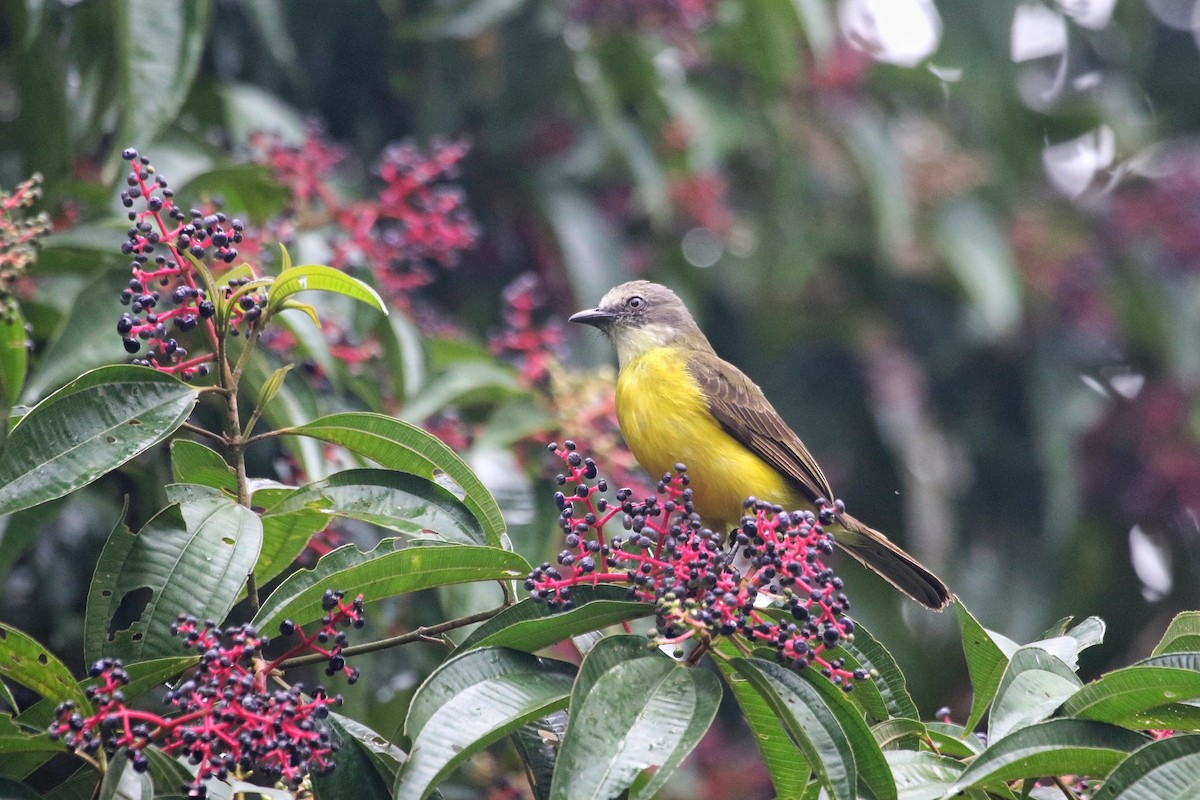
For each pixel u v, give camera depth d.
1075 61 18.77
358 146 14.02
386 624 10.08
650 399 11.72
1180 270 17.91
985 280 16.02
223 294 6.75
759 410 11.88
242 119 11.72
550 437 10.97
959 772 6.89
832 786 5.97
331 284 6.73
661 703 6.15
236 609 9.74
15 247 8.06
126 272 8.85
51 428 6.48
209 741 5.67
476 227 13.45
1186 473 16.86
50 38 10.84
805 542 6.46
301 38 13.33
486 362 11.05
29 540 8.52
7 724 6.04
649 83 14.09
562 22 13.58
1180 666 6.32
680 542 6.60
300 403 8.91
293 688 5.98
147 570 6.55
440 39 13.05
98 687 5.84
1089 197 18.45
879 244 16.77
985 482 17.00
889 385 16.19
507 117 13.44
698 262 16.22
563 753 5.91
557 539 10.40
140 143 9.66
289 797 6.12
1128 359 17.98
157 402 6.67
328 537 9.36
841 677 6.52
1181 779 6.04
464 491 7.24
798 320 17.03
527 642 6.59
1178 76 19.06
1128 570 17.03
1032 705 6.59
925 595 11.77
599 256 13.68
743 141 15.47
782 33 14.11
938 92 17.33
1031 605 16.06
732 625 6.24
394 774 6.67
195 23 9.84
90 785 6.61
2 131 11.73
